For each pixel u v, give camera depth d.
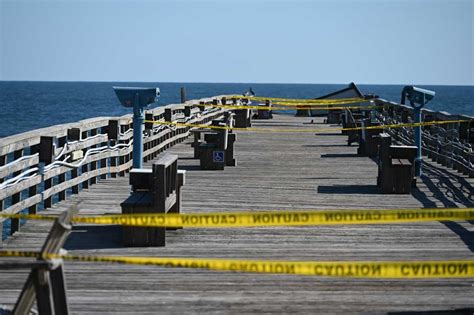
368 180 28.80
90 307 12.76
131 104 24.58
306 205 23.02
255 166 33.09
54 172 21.66
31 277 9.06
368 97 64.75
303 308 12.80
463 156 30.31
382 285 14.27
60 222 8.90
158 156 36.16
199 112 49.72
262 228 19.38
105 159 28.06
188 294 13.58
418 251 17.08
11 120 129.12
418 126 29.56
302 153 39.00
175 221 10.88
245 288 13.98
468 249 17.33
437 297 13.51
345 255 16.62
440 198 24.58
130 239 17.31
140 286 14.05
